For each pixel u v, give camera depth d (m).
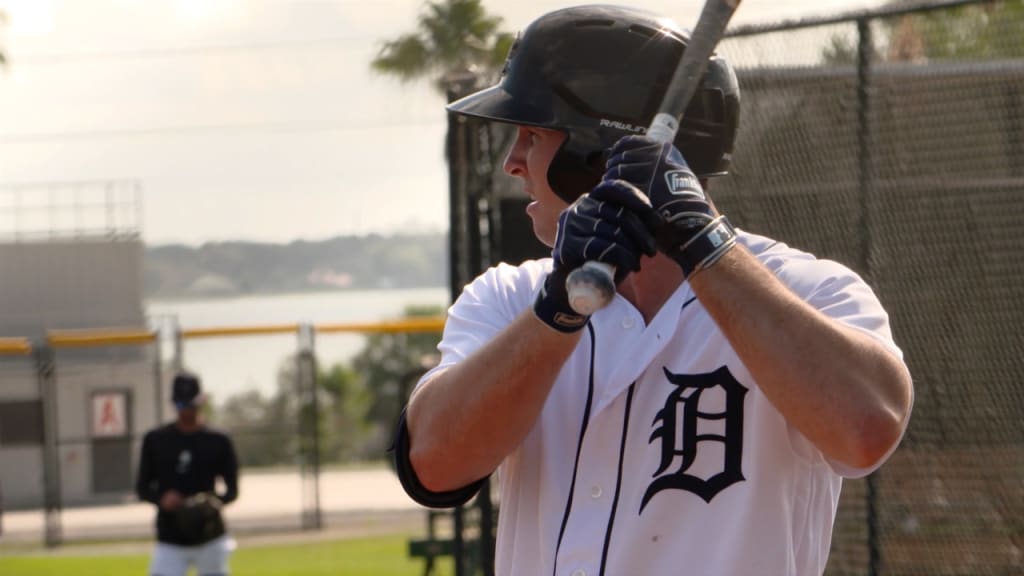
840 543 24.36
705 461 7.55
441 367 8.25
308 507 72.38
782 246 8.27
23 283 80.81
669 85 8.01
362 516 68.25
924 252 23.16
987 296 22.77
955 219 23.09
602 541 7.68
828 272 7.91
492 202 25.91
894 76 23.59
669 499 7.57
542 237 8.62
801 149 23.77
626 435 7.72
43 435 63.44
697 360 7.67
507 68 8.59
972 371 22.81
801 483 7.67
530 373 7.38
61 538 63.81
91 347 78.38
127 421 77.81
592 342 7.95
